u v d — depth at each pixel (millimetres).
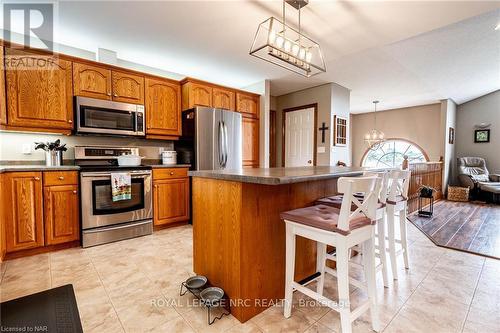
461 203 5449
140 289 1815
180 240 2854
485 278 2029
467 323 1478
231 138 3801
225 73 4066
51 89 2643
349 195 1260
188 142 3566
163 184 3203
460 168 6035
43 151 2844
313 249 2049
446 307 1636
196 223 1896
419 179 4703
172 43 2980
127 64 3551
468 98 6234
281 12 2303
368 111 7766
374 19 2408
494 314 1562
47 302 1629
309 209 1674
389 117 7477
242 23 2518
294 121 5203
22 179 2299
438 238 3041
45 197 2428
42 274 2021
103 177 2707
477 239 3008
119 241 2816
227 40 2902
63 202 2527
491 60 3658
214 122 3566
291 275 1534
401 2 2127
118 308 1590
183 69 3881
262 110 4422
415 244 2852
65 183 2535
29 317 1462
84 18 2436
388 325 1460
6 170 2203
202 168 3461
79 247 2627
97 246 2662
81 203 2598
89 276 1997
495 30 2785
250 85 4629
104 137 3289
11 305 1589
